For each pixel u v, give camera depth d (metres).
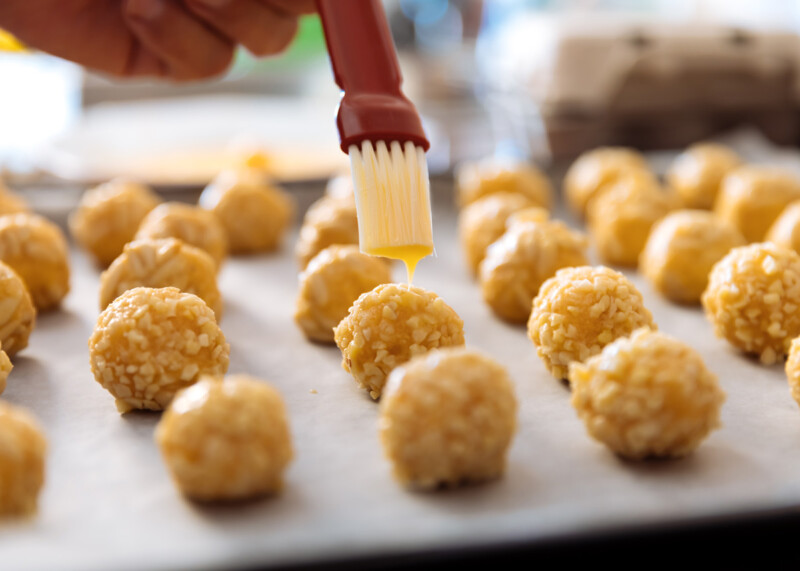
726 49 0.76
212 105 1.02
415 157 0.35
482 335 0.46
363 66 0.36
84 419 0.37
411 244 0.35
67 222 0.61
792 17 0.96
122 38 0.52
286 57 1.22
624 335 0.40
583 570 0.29
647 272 0.51
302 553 0.28
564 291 0.40
